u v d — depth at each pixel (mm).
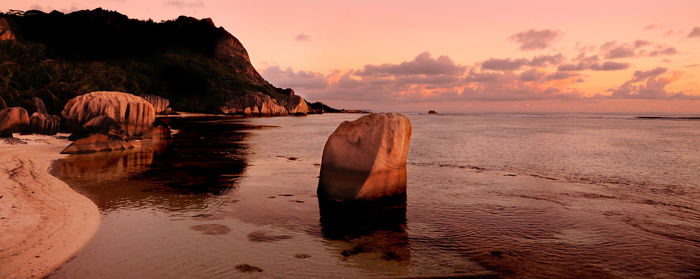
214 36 193875
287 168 16625
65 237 7516
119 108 26969
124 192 11492
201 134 36969
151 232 8062
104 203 10195
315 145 27172
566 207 10734
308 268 6551
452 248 7605
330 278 6180
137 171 15133
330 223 9047
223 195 11477
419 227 8891
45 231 7766
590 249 7586
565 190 12930
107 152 20375
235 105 119688
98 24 153125
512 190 12867
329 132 41812
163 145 25547
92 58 135250
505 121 89625
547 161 20047
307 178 14359
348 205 10484
